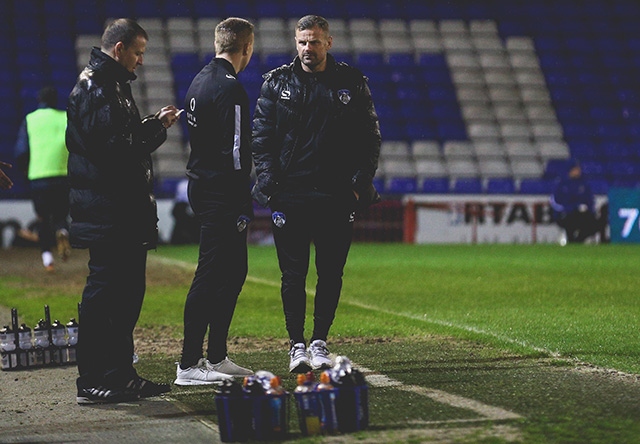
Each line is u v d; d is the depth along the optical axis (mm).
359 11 93312
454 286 36906
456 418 14125
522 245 68062
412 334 23875
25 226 65688
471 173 81750
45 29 84938
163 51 86375
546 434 12992
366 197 19109
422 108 86000
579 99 89250
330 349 21703
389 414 14492
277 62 86750
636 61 93375
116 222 16578
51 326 20906
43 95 41156
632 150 85875
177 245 67500
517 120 86625
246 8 91062
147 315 29297
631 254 56812
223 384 13273
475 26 93812
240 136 17656
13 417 15766
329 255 19234
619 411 14391
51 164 41312
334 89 18672
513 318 26812
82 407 16391
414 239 72188
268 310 29922
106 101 16219
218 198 17859
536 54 92500
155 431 14234
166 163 77250
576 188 70688
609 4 97312
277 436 13148
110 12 87875
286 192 18844
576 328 24531
